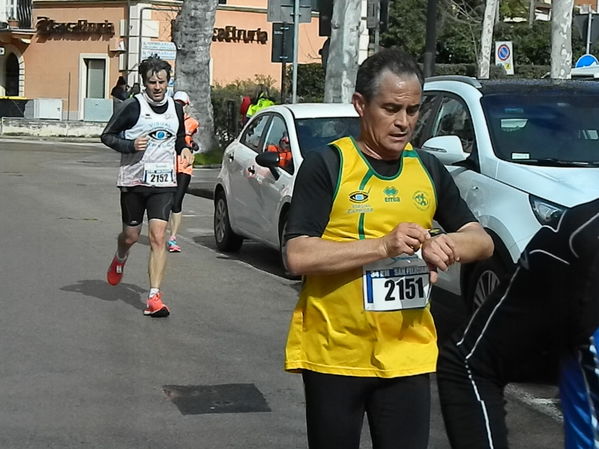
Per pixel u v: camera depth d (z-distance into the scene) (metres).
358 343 4.27
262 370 8.18
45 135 44.22
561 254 2.85
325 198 4.26
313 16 48.53
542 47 46.38
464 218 4.42
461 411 3.07
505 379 3.07
